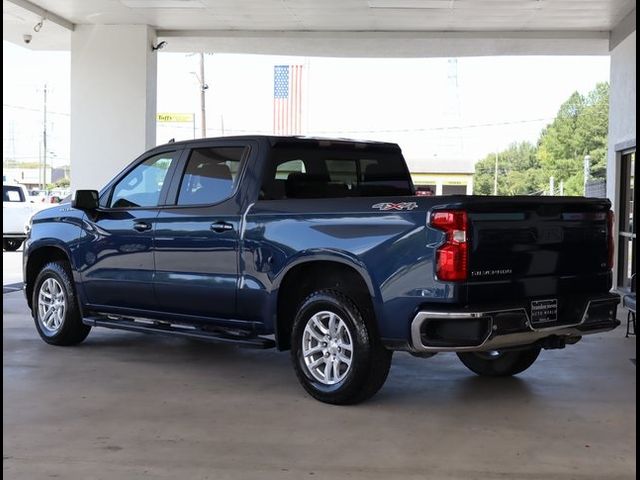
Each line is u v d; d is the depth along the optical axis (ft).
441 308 15.75
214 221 20.01
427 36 43.16
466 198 16.17
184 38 44.57
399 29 42.83
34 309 25.55
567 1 36.11
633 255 34.53
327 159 21.38
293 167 20.44
